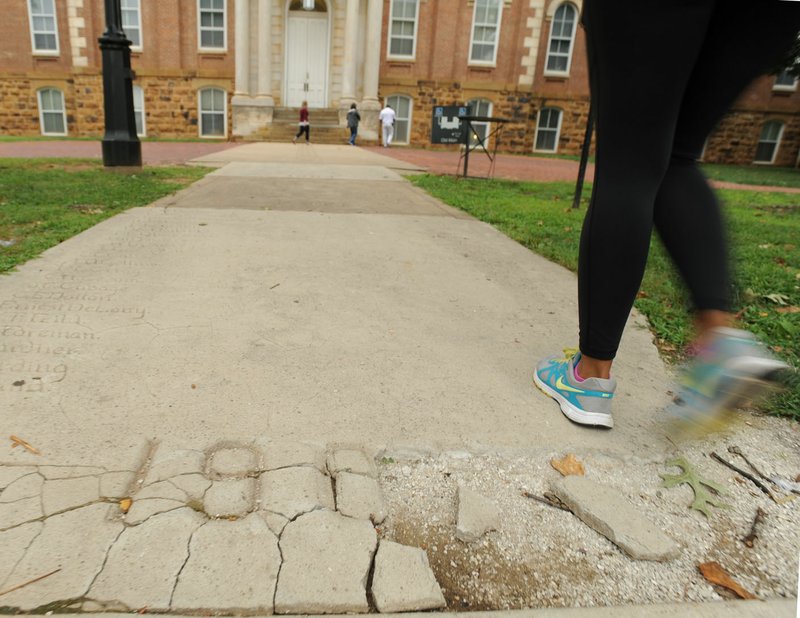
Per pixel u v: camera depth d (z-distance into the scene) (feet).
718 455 5.85
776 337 8.84
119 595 3.80
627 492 5.28
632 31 4.63
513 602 4.11
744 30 4.71
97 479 4.81
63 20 71.72
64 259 10.67
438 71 74.64
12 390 6.08
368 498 4.86
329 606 3.87
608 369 6.03
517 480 5.35
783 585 4.35
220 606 3.79
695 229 4.87
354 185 24.45
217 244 12.36
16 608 3.67
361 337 8.02
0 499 4.52
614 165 5.19
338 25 71.26
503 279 11.14
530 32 73.41
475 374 7.13
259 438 5.54
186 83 72.54
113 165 24.79
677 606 4.04
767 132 81.56
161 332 7.75
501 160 58.44
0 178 21.53
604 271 5.41
